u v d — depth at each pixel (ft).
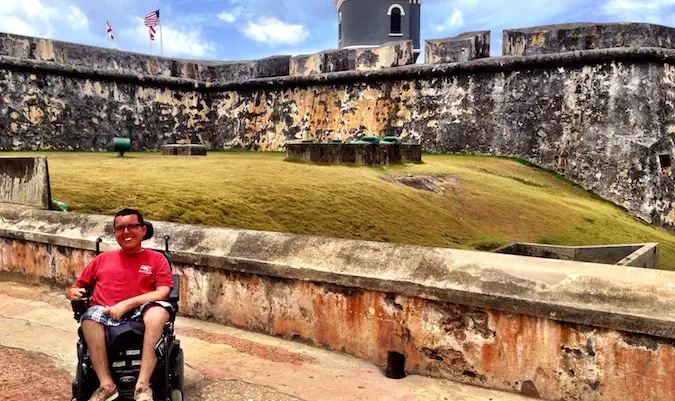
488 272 10.30
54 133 55.52
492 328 10.07
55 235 16.34
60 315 14.32
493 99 57.67
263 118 66.80
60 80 56.08
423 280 10.64
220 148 68.54
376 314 11.23
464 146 59.00
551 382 9.61
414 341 10.83
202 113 68.23
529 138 56.44
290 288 12.35
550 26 58.95
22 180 18.78
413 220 31.14
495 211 36.45
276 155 54.54
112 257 9.33
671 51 52.31
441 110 59.77
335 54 63.77
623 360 8.95
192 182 28.50
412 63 61.36
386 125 61.93
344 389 10.06
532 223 36.11
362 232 27.73
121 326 8.44
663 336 8.52
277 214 26.73
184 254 13.74
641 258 24.76
